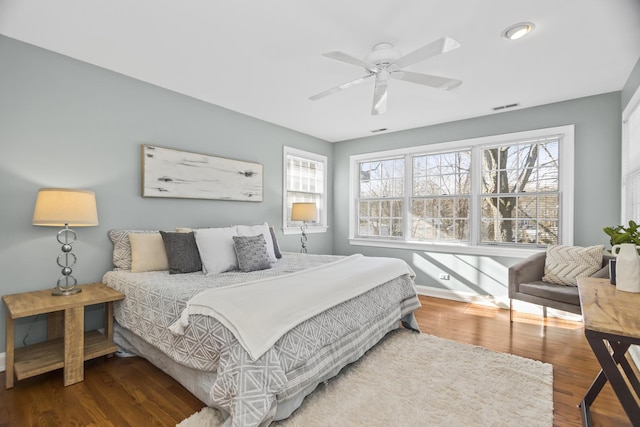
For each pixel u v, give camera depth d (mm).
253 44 2299
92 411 1769
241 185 3779
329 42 2260
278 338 1610
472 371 2193
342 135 4906
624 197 2967
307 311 1854
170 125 3133
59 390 1977
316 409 1774
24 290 2299
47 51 2383
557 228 3490
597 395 1798
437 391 1946
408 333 2932
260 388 1473
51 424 1655
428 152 4395
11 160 2238
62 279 2475
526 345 2664
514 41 2232
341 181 5242
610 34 2139
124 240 2701
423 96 3283
